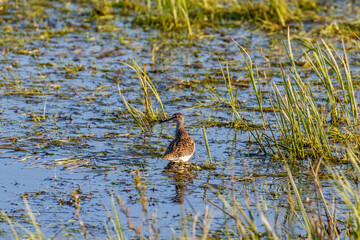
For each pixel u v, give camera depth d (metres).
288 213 10.33
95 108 16.69
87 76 19.78
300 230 9.70
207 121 15.83
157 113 16.38
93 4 30.48
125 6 29.66
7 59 21.38
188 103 17.33
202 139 14.51
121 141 14.20
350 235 8.98
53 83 18.86
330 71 19.98
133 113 16.33
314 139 13.30
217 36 25.08
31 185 11.45
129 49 23.12
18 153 13.15
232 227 9.80
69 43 23.89
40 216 10.12
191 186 11.62
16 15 27.89
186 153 12.71
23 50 22.39
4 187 11.33
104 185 11.57
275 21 26.61
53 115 15.96
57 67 20.69
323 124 14.16
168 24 26.44
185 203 10.77
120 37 24.73
